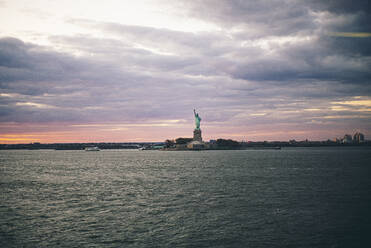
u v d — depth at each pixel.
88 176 93.56
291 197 53.56
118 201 52.25
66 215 42.97
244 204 48.38
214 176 87.44
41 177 92.06
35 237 33.69
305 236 33.09
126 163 157.88
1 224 38.62
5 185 73.69
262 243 31.20
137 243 31.67
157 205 48.62
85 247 30.70
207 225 37.31
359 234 33.62
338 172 96.25
